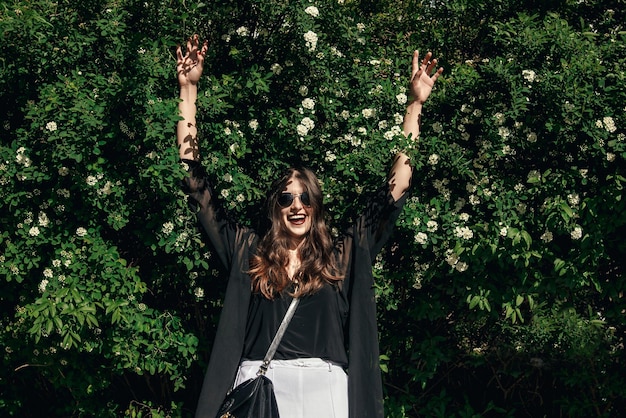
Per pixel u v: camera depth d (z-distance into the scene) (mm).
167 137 3010
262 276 2777
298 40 3232
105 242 3293
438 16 3914
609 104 3160
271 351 2682
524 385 4000
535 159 3350
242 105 3336
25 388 4078
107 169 3098
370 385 2754
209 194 3000
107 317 3293
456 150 3242
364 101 3350
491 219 3254
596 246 3230
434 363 3562
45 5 3258
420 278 3393
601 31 3643
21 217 3225
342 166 3182
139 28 3346
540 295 3471
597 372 3773
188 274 3420
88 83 3109
